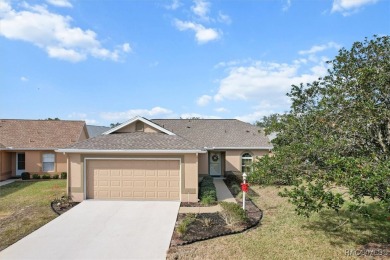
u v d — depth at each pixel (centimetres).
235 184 1988
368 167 614
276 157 873
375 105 788
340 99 810
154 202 1448
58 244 904
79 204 1402
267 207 1363
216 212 1277
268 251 841
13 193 1747
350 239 927
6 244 912
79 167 1494
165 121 2895
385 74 755
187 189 1491
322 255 810
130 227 1062
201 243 908
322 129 864
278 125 988
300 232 996
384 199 600
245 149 2416
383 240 915
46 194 1680
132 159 1507
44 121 2831
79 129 2825
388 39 834
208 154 2522
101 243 909
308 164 801
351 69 865
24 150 2428
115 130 1775
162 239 938
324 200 666
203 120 2914
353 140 807
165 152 1484
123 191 1509
